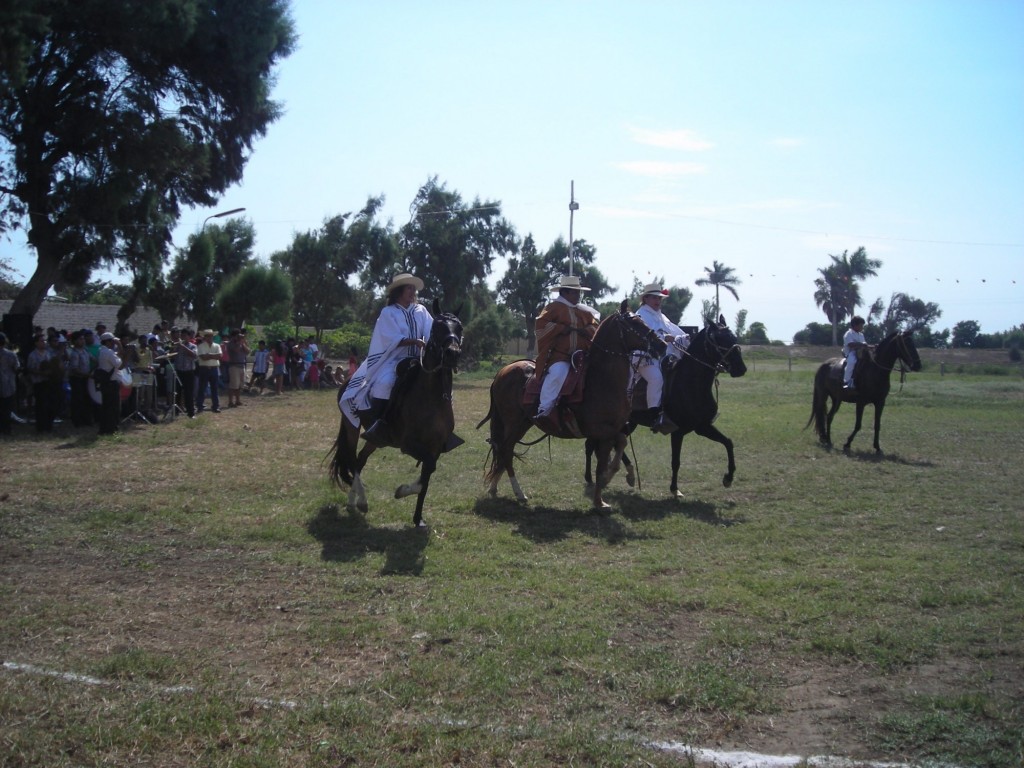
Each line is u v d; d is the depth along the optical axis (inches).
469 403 948.6
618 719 168.9
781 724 168.6
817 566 279.3
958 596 241.9
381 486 413.7
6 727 160.6
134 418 668.1
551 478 445.4
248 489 394.3
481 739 157.9
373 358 332.5
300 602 236.7
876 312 2832.2
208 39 919.0
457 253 1549.0
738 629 216.1
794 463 498.6
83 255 980.6
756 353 2410.2
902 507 372.8
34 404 673.6
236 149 1047.6
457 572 267.0
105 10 821.9
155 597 241.1
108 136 884.0
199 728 160.9
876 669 194.1
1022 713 171.0
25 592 243.8
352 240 1469.0
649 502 386.3
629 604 235.3
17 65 735.7
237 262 1406.3
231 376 846.5
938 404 951.0
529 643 203.6
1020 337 2699.3
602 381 359.3
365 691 178.5
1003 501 385.4
